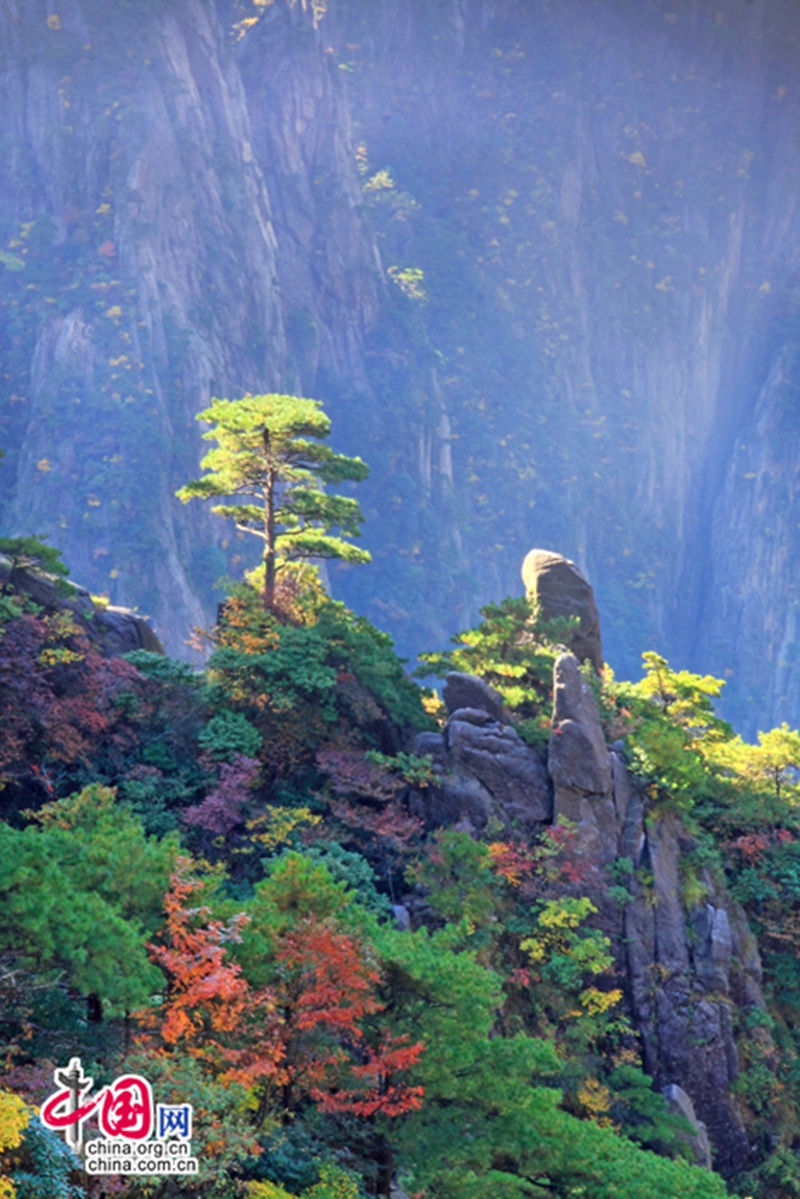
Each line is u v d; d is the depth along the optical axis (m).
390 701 61.06
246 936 28.11
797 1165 52.81
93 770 51.59
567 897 53.06
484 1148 28.62
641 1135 48.25
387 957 29.66
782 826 63.00
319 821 52.75
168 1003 26.67
